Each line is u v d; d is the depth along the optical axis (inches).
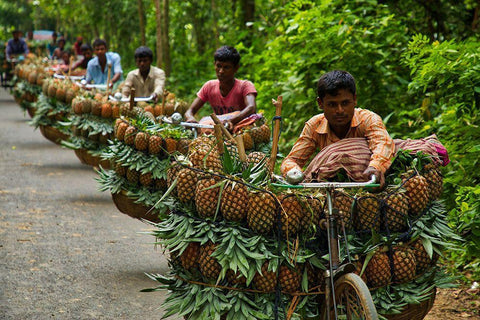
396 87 310.5
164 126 241.6
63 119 424.5
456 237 149.1
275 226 137.4
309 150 159.2
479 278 221.6
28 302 195.9
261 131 237.5
